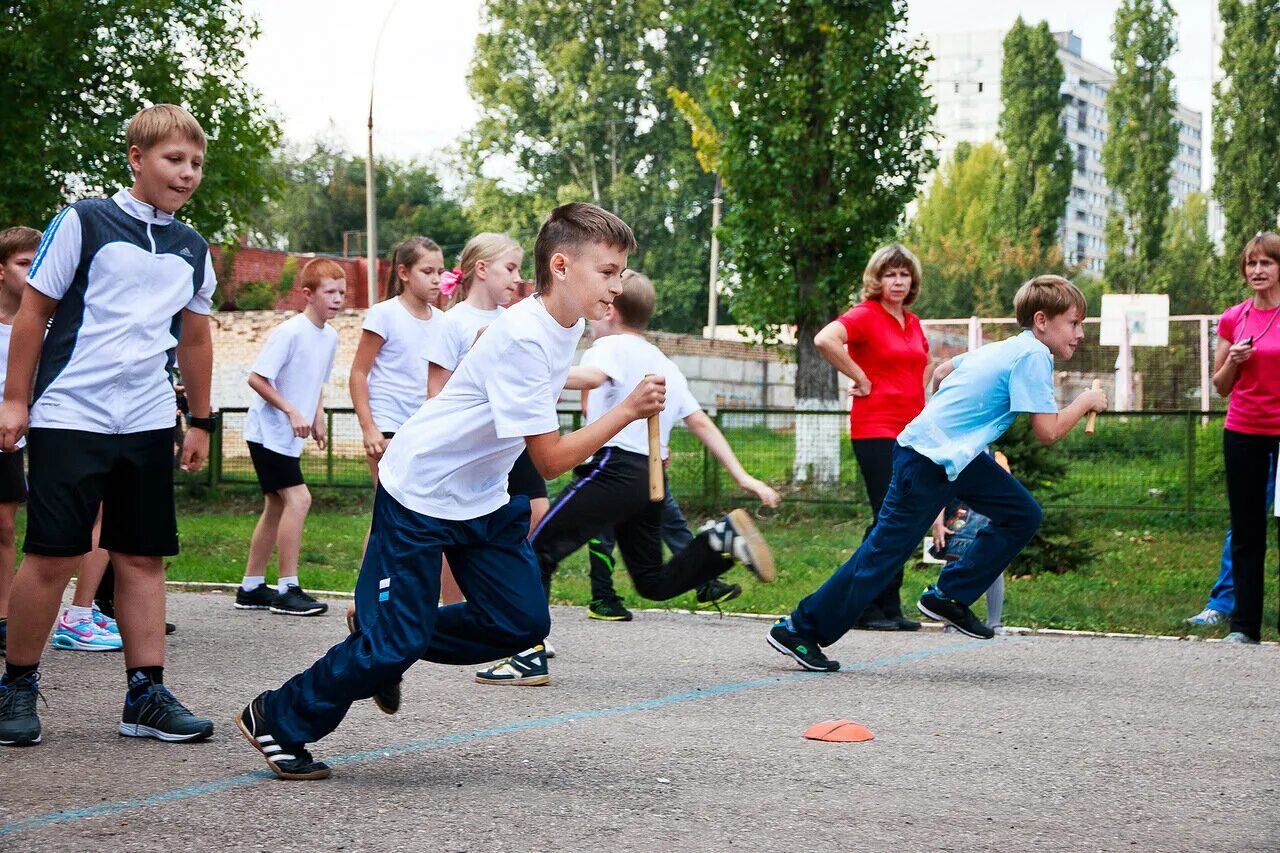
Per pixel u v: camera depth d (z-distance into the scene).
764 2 16.28
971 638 6.98
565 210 3.61
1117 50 56.94
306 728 3.55
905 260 7.26
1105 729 4.52
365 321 7.03
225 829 3.07
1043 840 3.10
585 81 54.56
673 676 5.62
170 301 4.22
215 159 19.34
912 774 3.79
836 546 11.92
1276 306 6.86
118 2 18.09
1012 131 66.31
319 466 16.75
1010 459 9.83
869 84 16.17
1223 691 5.35
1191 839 3.13
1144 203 56.38
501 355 3.54
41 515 4.04
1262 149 44.34
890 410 7.26
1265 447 6.80
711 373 33.75
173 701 4.16
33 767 3.73
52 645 6.28
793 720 4.62
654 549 5.92
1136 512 12.99
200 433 4.54
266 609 7.87
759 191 16.55
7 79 17.69
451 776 3.67
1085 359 28.47
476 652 3.78
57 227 4.05
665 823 3.19
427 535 3.58
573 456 3.57
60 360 4.07
